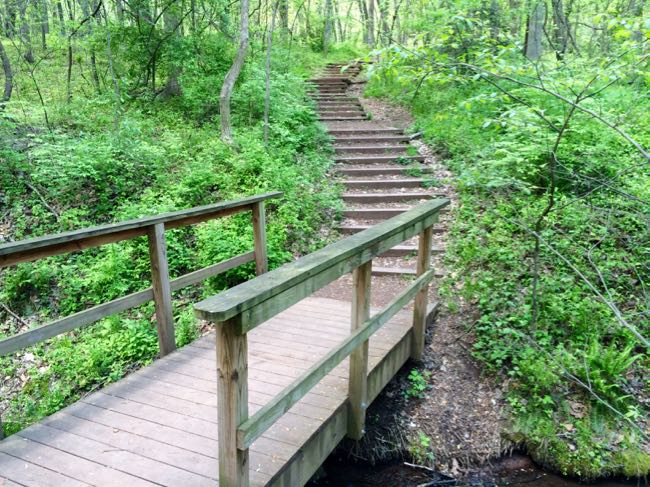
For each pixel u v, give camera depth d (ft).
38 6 38.19
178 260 18.75
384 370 11.21
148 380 10.30
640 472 10.91
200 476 7.20
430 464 11.03
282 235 19.29
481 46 14.99
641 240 16.55
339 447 10.96
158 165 24.18
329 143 29.60
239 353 5.57
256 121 31.01
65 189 22.67
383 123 34.50
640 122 20.88
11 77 32.63
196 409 9.10
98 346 14.87
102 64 36.58
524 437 11.62
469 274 16.85
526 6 32.86
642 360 13.25
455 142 26.55
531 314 14.38
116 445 7.98
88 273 18.48
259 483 6.97
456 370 13.28
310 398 9.53
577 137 19.53
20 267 18.53
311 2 77.77
